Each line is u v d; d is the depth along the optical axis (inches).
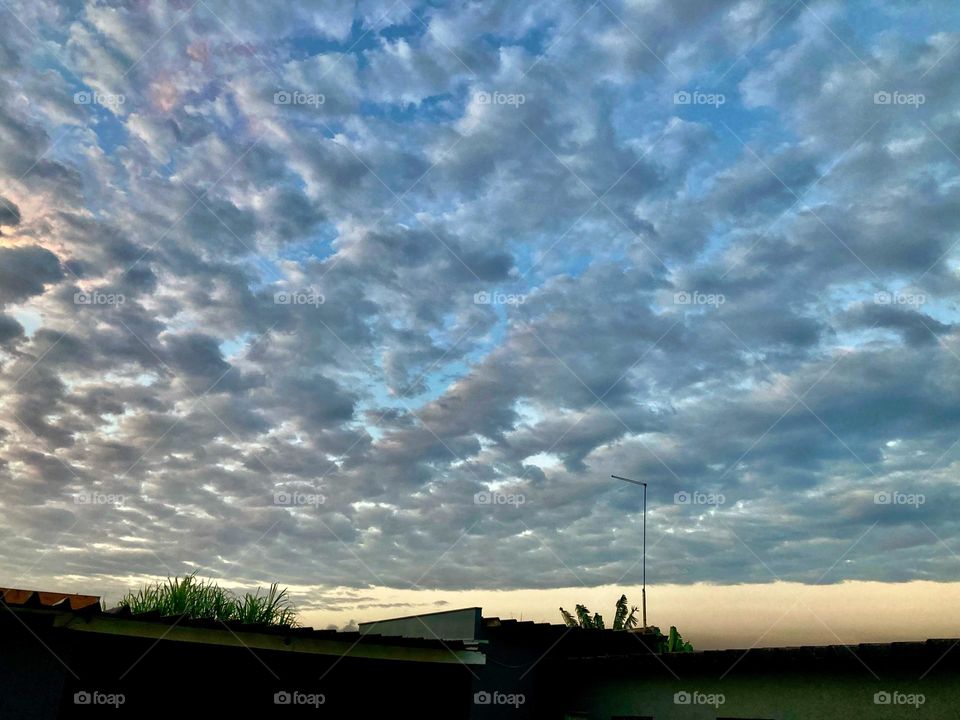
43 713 224.1
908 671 257.9
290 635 283.6
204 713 278.8
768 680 308.5
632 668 371.2
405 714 328.2
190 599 335.9
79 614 234.4
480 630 402.9
